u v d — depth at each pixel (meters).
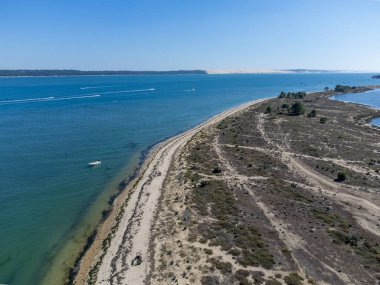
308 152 89.44
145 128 126.38
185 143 97.94
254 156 84.62
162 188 64.00
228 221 50.53
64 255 45.38
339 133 112.00
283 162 80.31
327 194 62.28
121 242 46.56
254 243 44.81
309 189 64.31
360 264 41.41
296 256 42.69
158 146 99.69
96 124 131.50
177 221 50.69
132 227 50.16
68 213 57.12
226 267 39.88
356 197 61.25
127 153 92.62
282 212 54.06
